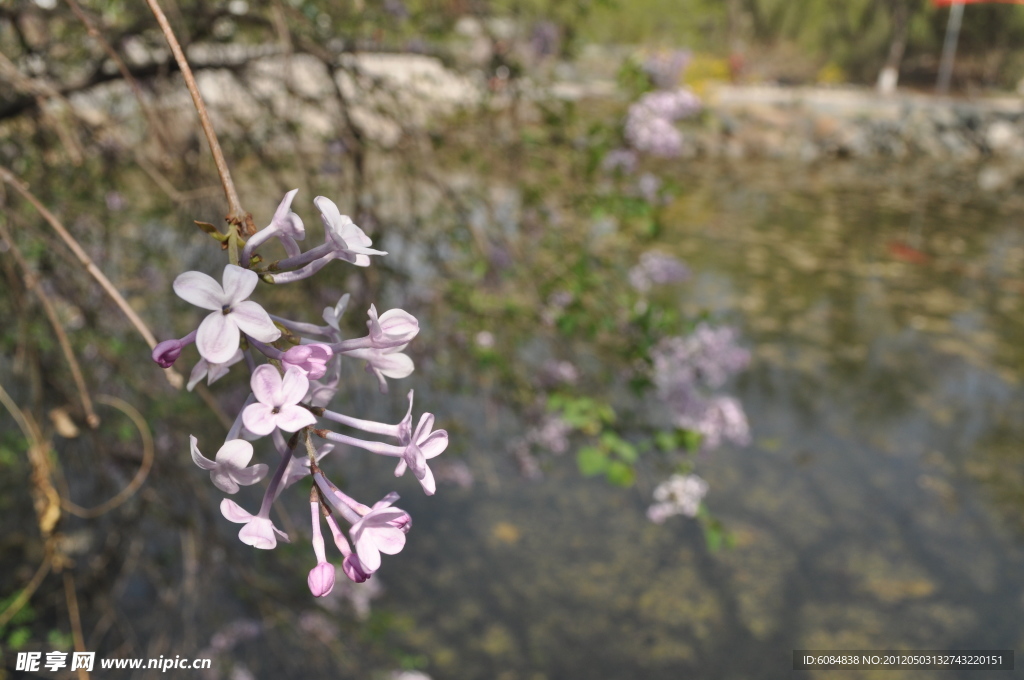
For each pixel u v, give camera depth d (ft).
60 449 10.21
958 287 34.63
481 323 10.40
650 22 36.29
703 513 8.75
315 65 10.47
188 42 7.81
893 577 16.84
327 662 13.25
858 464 20.56
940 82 86.17
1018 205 52.08
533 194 10.53
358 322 10.50
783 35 86.07
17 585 11.42
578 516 17.90
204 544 11.19
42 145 8.58
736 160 60.95
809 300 31.86
